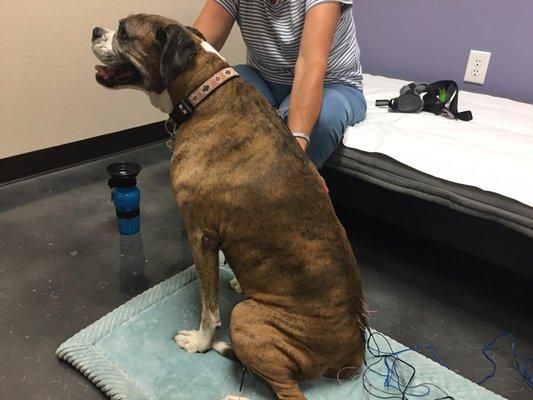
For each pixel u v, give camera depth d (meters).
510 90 2.35
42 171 2.36
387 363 1.37
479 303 1.69
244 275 1.21
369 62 2.83
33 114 2.23
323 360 1.19
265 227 1.13
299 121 1.47
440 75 2.56
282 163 1.14
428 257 1.92
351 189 1.88
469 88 2.48
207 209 1.16
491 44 2.34
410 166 1.60
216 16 1.75
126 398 1.19
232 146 1.15
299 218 1.12
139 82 1.33
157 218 2.06
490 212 1.47
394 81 2.52
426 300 1.69
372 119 1.89
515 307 1.69
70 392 1.24
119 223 1.90
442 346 1.50
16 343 1.38
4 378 1.26
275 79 1.87
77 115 2.41
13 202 2.10
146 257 1.80
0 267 1.68
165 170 2.49
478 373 1.41
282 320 1.14
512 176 1.46
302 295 1.14
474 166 1.52
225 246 1.21
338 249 1.16
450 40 2.46
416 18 2.54
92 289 1.61
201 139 1.18
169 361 1.32
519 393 1.35
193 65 1.20
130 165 1.88
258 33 1.75
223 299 1.56
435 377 1.33
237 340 1.16
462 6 2.36
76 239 1.88
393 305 1.66
